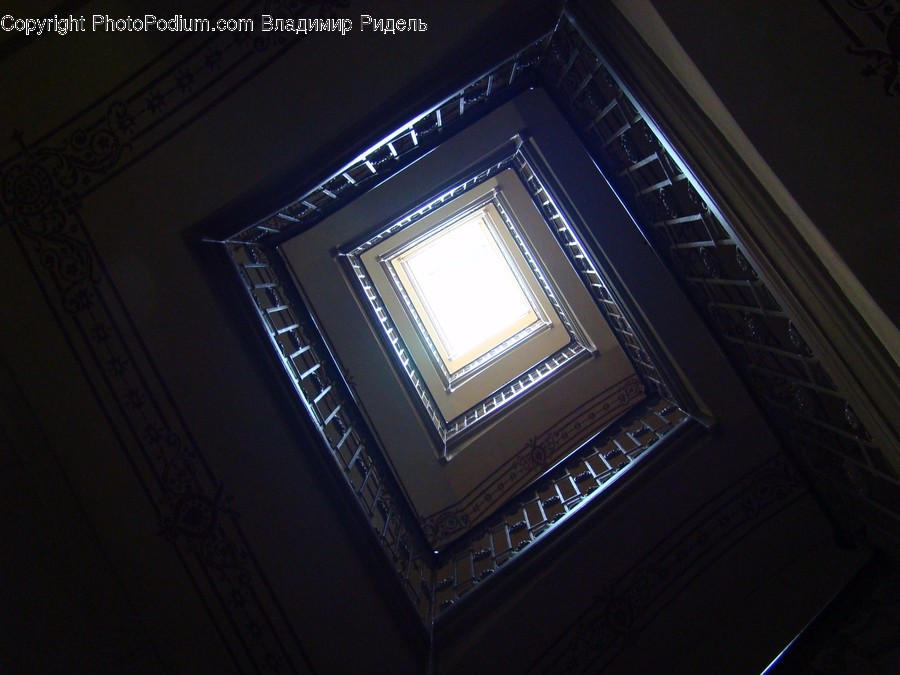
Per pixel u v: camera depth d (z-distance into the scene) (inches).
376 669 102.0
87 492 99.3
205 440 100.4
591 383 179.8
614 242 130.0
